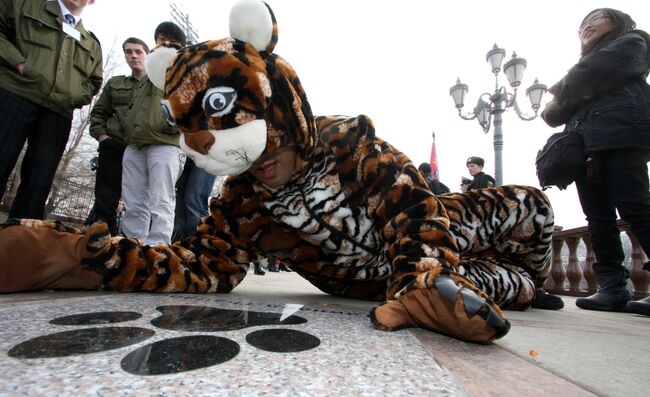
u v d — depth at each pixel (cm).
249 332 85
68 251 143
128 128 284
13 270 132
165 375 54
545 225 183
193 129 117
